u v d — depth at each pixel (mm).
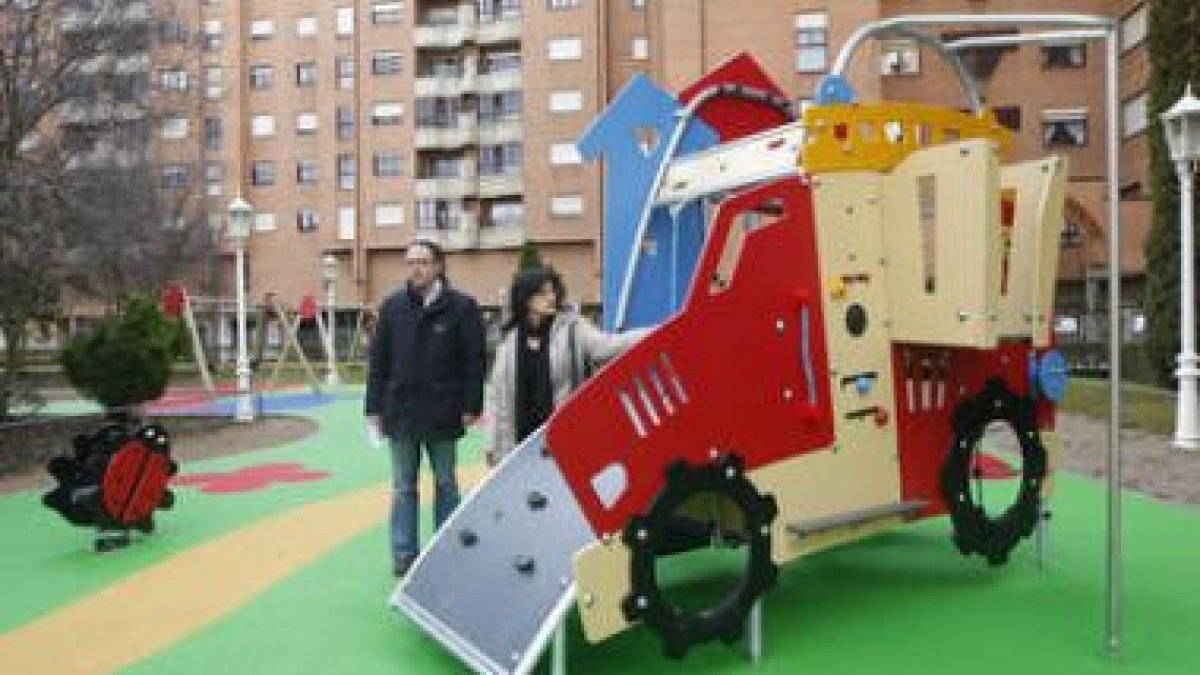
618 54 47406
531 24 47406
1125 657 4664
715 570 6273
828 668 4605
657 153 6926
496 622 4578
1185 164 11359
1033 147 36281
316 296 52625
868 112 5312
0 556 7148
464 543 5246
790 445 4973
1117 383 4668
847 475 5195
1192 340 11406
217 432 15633
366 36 51500
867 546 6789
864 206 5297
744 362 4828
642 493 4469
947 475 5609
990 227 4977
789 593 5785
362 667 4797
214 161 53531
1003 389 5883
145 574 6602
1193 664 4578
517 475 5496
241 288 17609
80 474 7270
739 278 4855
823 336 5137
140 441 7480
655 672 4613
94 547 7359
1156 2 18625
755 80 7285
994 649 4797
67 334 30812
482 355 6488
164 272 33281
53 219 14672
